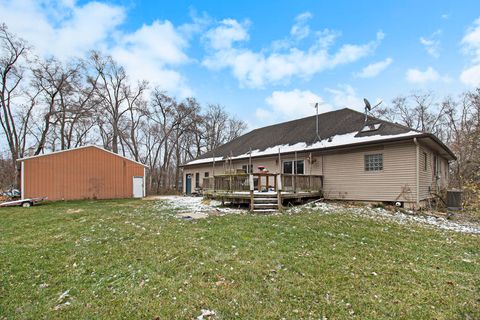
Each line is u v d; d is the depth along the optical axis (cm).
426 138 980
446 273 401
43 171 1656
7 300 337
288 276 384
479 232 699
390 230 676
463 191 1204
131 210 1126
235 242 552
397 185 1051
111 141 3033
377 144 1092
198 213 957
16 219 940
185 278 384
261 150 1625
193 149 3506
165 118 3178
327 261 443
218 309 303
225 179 1198
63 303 329
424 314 289
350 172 1195
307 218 813
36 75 2197
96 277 400
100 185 1853
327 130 1428
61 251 525
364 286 353
